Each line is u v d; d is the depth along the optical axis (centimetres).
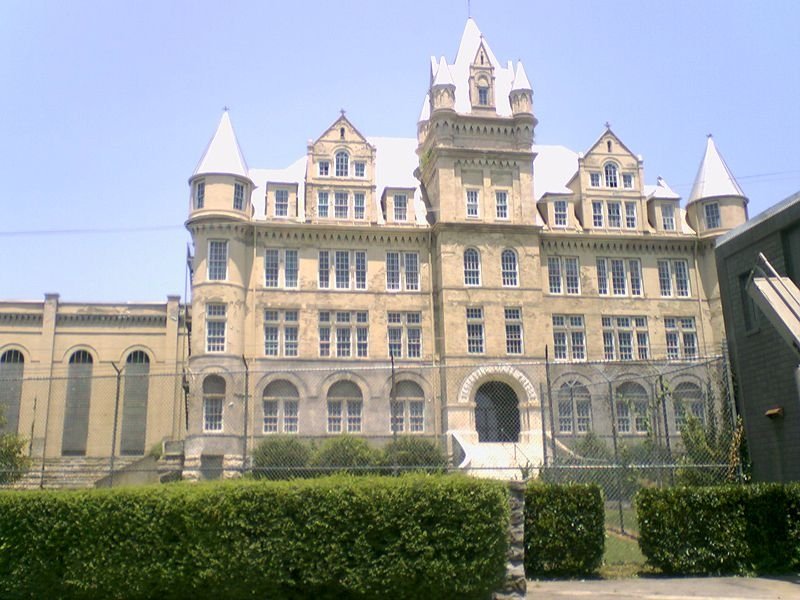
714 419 2623
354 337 5344
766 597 1492
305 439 4344
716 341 5728
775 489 1828
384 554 1414
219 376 5009
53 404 5647
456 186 5575
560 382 5331
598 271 5806
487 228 5506
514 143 5759
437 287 5478
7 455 3691
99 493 1487
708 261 5897
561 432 4909
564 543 1789
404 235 5575
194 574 1427
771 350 2278
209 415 4941
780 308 1775
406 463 3806
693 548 1777
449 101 5672
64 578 1452
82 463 5144
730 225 5831
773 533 1798
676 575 1775
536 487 1841
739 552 1772
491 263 5478
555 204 5900
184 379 5162
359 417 5209
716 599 1482
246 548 1423
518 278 5500
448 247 5438
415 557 1412
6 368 5706
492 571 1439
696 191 6041
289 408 5122
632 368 5362
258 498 1448
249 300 5253
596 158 6016
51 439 5569
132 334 5894
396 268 5538
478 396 5484
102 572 1445
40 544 1467
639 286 5828
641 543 1830
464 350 5278
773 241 2294
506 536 1483
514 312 5456
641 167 6053
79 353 5828
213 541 1433
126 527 1458
